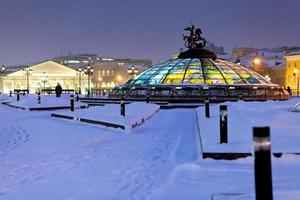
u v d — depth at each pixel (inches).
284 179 323.9
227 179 338.0
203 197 291.7
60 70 4884.4
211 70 1967.3
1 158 502.6
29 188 353.7
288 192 277.6
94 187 354.0
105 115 967.0
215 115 926.4
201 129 631.8
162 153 529.3
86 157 505.0
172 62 2096.5
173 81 1926.7
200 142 508.1
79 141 646.5
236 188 307.9
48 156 514.3
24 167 445.7
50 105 1487.5
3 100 2201.0
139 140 657.0
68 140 658.8
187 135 701.3
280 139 463.5
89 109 1188.5
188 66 1999.3
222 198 275.1
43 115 1232.8
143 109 1104.2
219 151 410.0
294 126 581.6
